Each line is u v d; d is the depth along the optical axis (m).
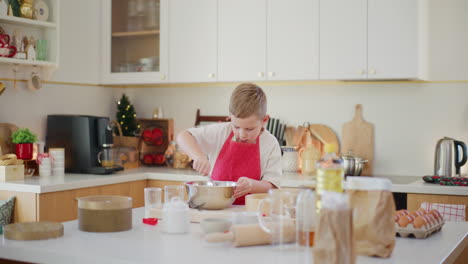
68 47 3.79
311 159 3.56
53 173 3.35
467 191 2.81
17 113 3.47
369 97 3.63
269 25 3.49
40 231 1.57
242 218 1.61
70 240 1.56
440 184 2.95
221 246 1.49
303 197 1.41
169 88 4.27
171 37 3.79
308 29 3.39
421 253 1.45
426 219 1.69
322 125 3.75
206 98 4.12
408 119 3.53
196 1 3.71
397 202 3.15
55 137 3.52
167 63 3.81
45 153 3.39
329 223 1.21
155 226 1.78
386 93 3.58
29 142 3.29
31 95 3.56
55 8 3.47
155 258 1.35
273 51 3.48
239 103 2.05
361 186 1.42
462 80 3.39
